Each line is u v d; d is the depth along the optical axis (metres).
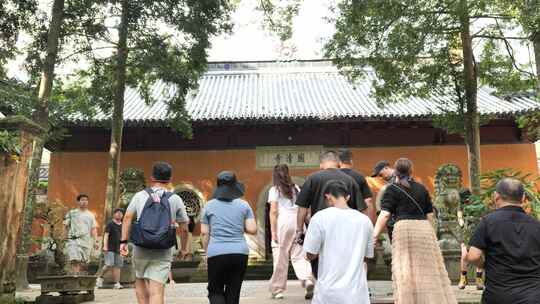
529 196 5.51
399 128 18.48
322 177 4.71
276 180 6.25
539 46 7.79
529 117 8.99
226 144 18.66
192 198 18.19
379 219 4.69
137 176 13.27
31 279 13.94
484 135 18.30
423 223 4.61
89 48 12.73
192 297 7.72
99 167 18.44
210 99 19.94
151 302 4.39
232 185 4.75
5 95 8.30
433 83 11.77
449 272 9.29
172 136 18.64
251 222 4.67
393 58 10.69
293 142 18.61
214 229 4.56
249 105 18.84
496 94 12.67
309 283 5.92
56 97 11.05
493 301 3.28
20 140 6.04
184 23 12.10
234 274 4.55
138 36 12.63
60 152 18.55
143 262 4.50
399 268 4.50
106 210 12.66
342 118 17.03
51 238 11.47
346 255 3.43
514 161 17.98
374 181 17.97
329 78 22.97
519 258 3.24
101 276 10.84
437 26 10.51
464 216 8.33
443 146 18.30
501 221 3.36
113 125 13.09
